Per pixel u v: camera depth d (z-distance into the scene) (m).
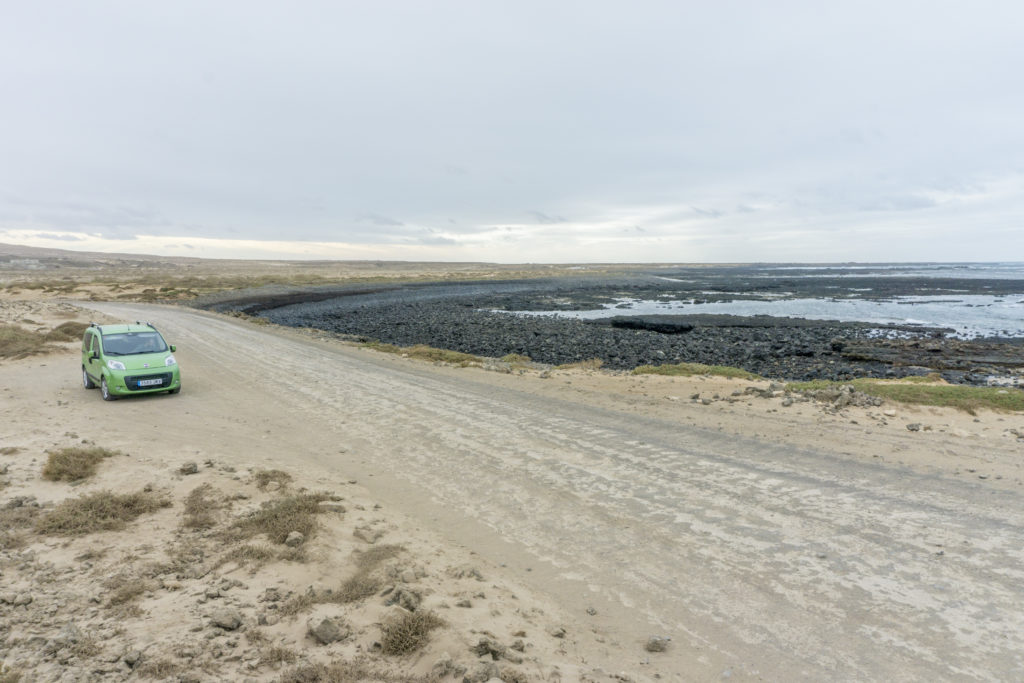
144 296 76.62
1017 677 4.30
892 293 96.06
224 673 3.85
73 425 11.88
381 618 4.80
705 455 10.59
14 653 3.94
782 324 50.81
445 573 5.87
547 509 7.98
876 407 14.73
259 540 6.24
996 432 12.33
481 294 96.38
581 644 4.75
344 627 4.59
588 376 20.53
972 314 60.66
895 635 4.91
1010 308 67.81
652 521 7.52
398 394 16.69
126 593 4.92
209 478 8.24
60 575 5.26
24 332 26.33
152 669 3.81
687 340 40.03
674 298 87.12
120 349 16.09
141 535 6.26
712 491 8.64
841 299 84.19
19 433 10.85
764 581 5.91
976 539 6.85
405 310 66.12
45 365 20.78
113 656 3.94
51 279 116.50
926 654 4.62
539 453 10.73
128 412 13.61
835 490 8.64
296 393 16.69
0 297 72.44
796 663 4.54
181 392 16.50
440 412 14.31
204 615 4.64
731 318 55.72
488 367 22.42
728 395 16.58
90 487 7.69
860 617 5.20
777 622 5.15
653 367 22.25
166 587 5.11
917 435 12.04
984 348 35.47
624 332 44.25
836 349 35.94
